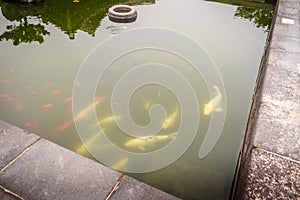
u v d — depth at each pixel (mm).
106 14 5953
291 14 5008
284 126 2439
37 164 2148
